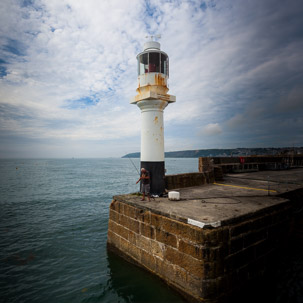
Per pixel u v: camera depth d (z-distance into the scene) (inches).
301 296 196.5
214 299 173.3
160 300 207.3
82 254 327.9
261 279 213.9
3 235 413.1
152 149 316.5
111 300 217.5
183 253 192.2
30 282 255.6
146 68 329.4
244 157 725.3
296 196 361.1
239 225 195.6
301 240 270.1
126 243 273.1
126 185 1259.8
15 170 2716.5
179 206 244.1
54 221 509.4
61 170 2822.3
